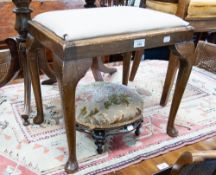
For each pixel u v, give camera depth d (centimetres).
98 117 100
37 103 115
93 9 101
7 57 132
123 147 106
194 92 157
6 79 133
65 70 76
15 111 129
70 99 80
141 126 119
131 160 99
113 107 105
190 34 98
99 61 161
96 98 111
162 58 222
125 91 119
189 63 102
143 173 94
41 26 90
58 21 84
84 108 105
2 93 147
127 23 87
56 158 99
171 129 115
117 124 101
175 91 108
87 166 95
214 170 46
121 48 84
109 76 175
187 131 119
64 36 76
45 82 157
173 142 111
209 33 222
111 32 83
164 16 97
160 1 138
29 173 91
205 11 133
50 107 133
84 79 168
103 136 100
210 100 149
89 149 104
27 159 97
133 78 168
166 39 93
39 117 118
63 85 78
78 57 77
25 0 107
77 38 77
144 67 193
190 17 131
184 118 129
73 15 89
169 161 101
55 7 215
